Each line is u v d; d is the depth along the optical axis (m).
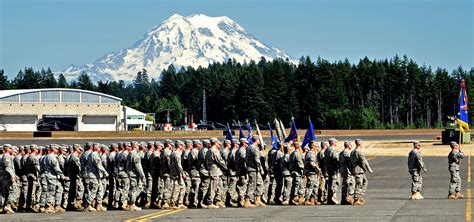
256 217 33.34
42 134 140.12
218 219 32.81
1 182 38.38
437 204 38.50
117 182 39.00
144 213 36.19
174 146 40.31
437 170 68.19
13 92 173.25
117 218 34.00
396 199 42.56
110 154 39.97
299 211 35.69
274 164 40.72
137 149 39.03
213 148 38.66
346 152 39.25
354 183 39.38
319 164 40.56
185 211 36.88
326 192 40.84
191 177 39.19
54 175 38.34
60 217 35.03
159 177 39.56
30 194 39.12
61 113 173.62
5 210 38.09
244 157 38.72
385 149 109.25
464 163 76.50
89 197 38.22
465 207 36.47
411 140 135.25
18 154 39.66
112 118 180.25
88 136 142.62
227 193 39.56
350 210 35.78
